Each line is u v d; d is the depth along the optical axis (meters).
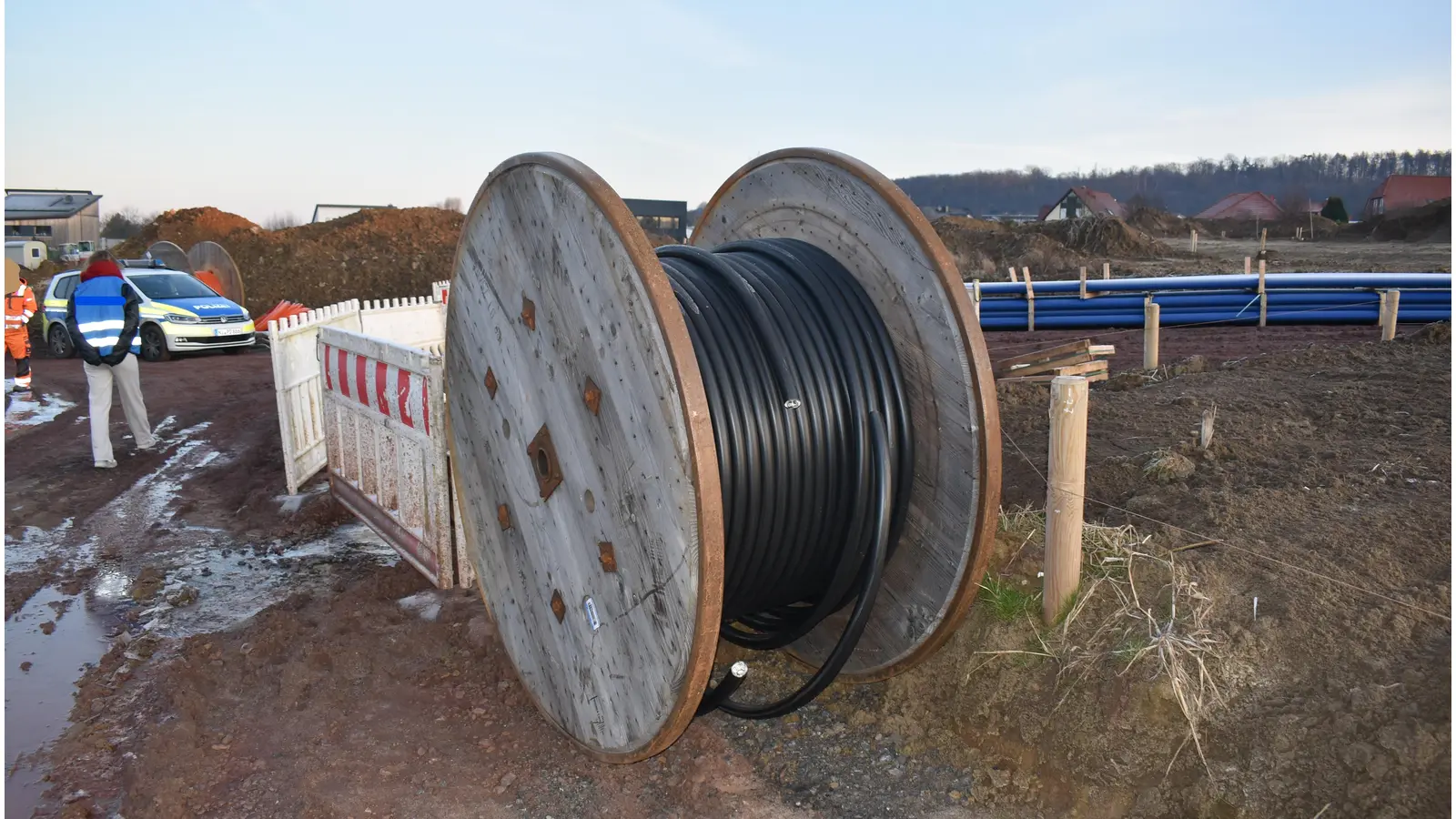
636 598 3.25
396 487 5.98
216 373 14.91
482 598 4.82
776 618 4.17
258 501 7.42
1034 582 4.14
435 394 5.18
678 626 3.02
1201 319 15.23
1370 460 5.35
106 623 5.21
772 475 3.42
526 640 4.16
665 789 3.62
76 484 8.06
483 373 4.14
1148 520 4.79
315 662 4.57
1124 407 7.48
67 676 4.59
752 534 3.46
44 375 15.00
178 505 7.43
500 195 3.73
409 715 4.13
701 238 4.97
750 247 4.09
